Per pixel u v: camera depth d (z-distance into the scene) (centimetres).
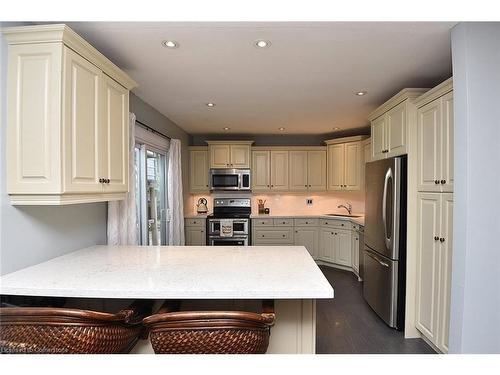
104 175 175
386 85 257
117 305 168
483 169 143
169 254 187
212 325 109
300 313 158
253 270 151
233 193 533
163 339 110
